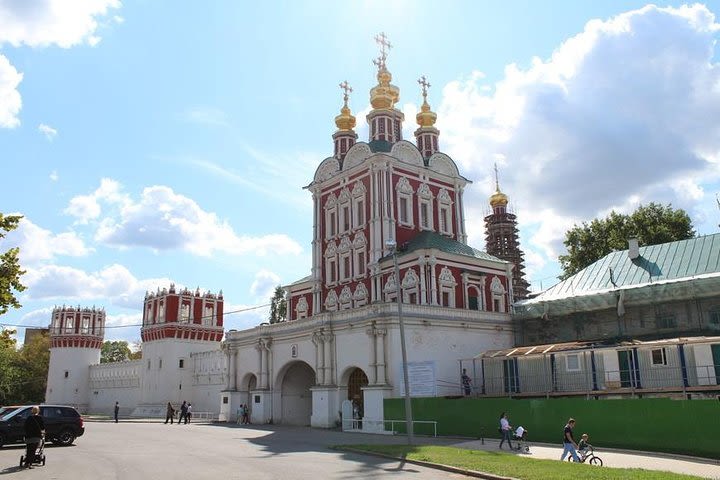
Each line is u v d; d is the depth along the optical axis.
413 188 57.59
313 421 44.19
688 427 26.97
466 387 41.72
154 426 49.38
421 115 65.00
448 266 51.19
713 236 45.09
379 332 40.31
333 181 60.22
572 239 72.19
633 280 45.78
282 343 49.69
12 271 27.48
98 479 18.62
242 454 26.58
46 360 97.75
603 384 38.59
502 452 26.56
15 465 22.55
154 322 79.31
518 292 96.06
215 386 71.94
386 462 23.50
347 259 57.41
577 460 22.88
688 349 36.19
